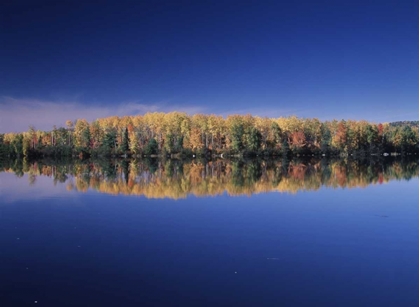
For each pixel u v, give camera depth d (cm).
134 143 8269
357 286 838
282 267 952
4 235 1249
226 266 954
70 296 782
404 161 6244
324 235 1246
